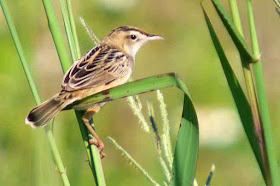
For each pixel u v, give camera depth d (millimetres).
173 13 18125
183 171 5578
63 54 6969
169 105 14078
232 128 13758
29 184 11531
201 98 15086
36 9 13023
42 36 14172
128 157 6047
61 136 12141
